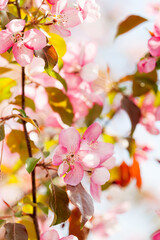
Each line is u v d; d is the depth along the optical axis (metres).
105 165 0.50
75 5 0.50
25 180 0.59
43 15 0.49
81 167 0.48
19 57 0.48
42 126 0.60
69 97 0.60
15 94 0.57
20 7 0.49
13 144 0.55
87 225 0.54
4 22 0.47
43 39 0.47
